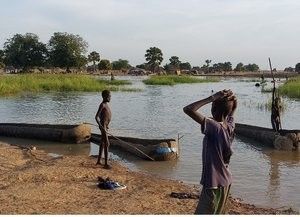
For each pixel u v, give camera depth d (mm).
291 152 16391
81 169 11273
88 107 33625
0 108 31875
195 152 15961
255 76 127125
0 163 11930
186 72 138500
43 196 8625
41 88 50812
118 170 12164
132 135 19375
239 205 9266
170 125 23453
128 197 8938
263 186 11406
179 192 9836
